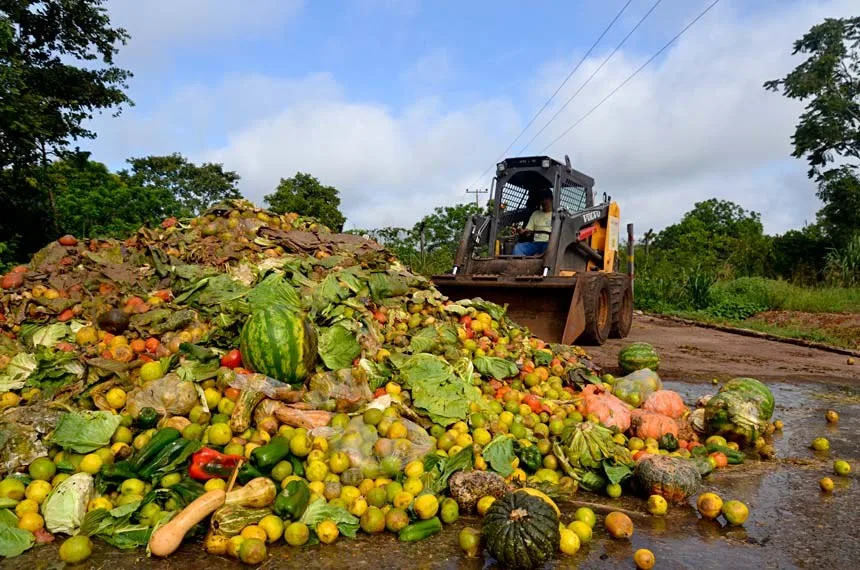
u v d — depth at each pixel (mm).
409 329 7309
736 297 27516
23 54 19734
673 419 6574
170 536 3773
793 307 25094
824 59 35438
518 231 15047
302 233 9008
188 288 6906
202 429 4855
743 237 52844
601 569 3721
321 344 5965
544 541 3717
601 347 13727
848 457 6195
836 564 3818
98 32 21516
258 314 5527
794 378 10891
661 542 4137
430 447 5035
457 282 13086
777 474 5645
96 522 4004
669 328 20328
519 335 8453
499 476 4621
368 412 5102
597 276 13023
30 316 6441
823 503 4891
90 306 6500
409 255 31406
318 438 4750
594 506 4828
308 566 3719
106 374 5152
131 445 4695
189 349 5516
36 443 4500
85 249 7715
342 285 7246
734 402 6461
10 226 19984
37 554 3826
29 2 19609
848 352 14219
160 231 8438
